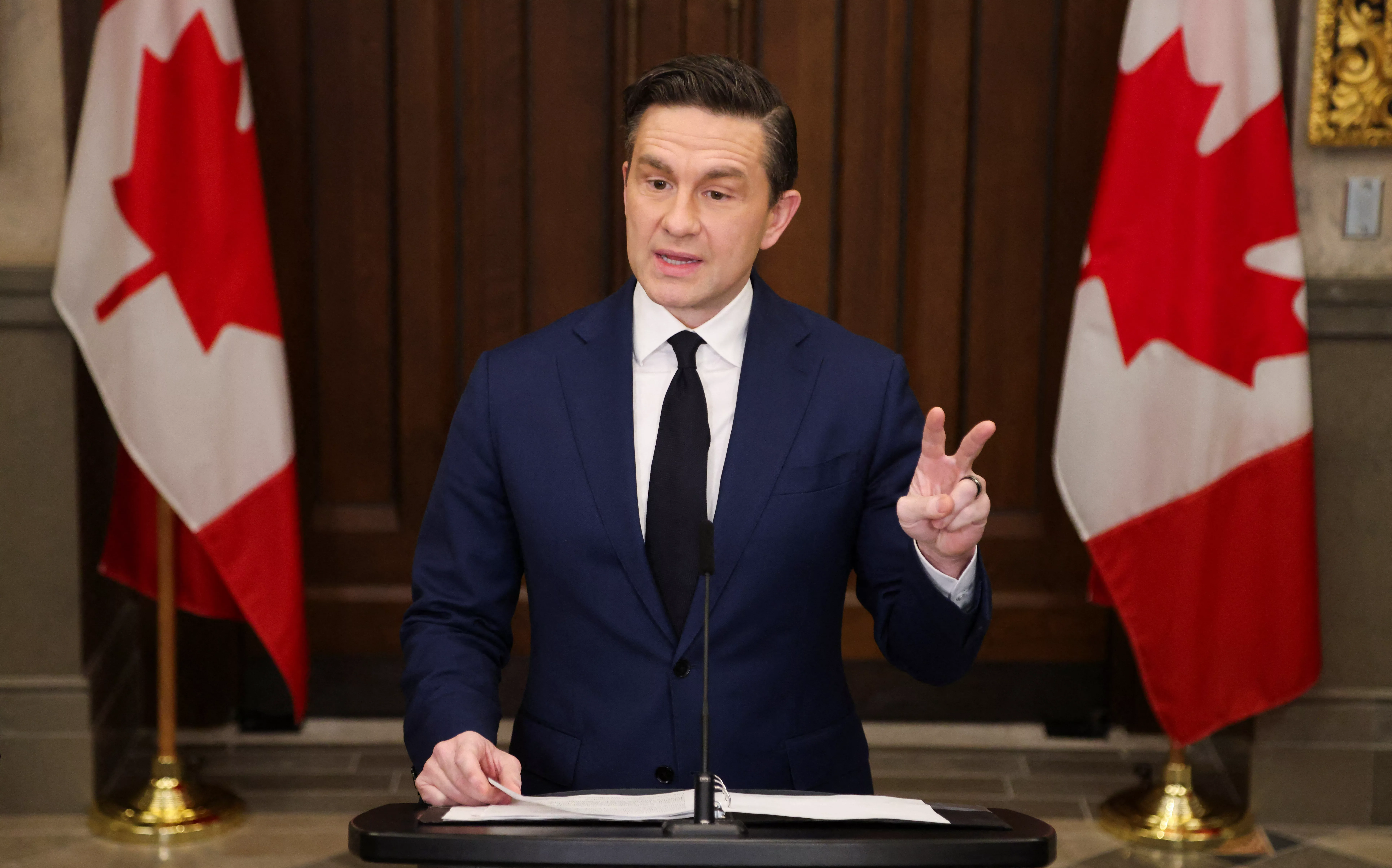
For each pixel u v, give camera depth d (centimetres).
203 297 641
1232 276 646
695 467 347
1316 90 669
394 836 237
